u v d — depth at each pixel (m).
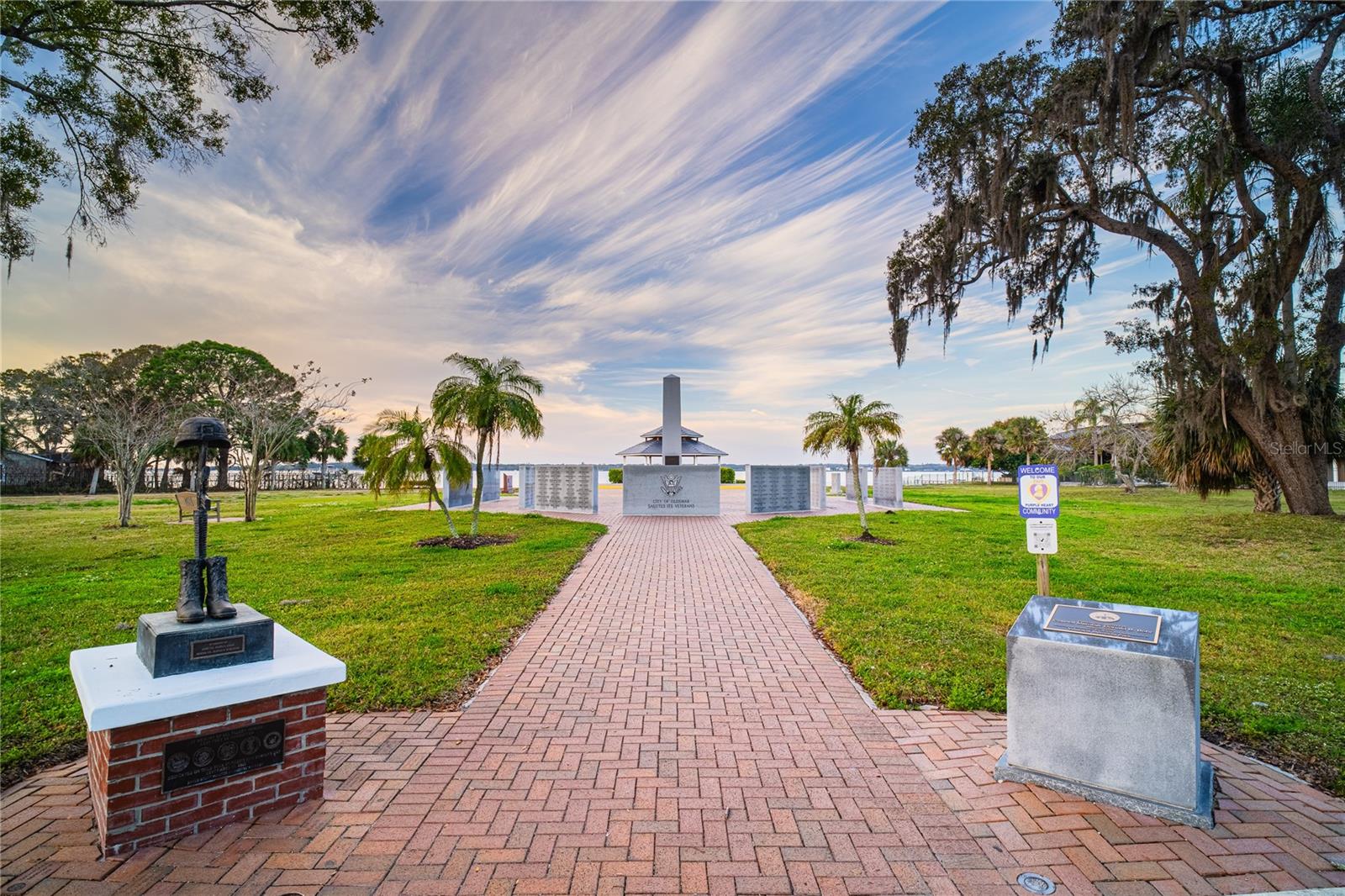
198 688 3.17
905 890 2.84
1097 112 13.01
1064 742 3.64
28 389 33.19
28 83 8.66
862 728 4.54
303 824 3.32
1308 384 14.58
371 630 6.79
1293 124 12.96
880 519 18.08
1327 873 2.95
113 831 3.02
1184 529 14.72
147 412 21.50
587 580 9.81
